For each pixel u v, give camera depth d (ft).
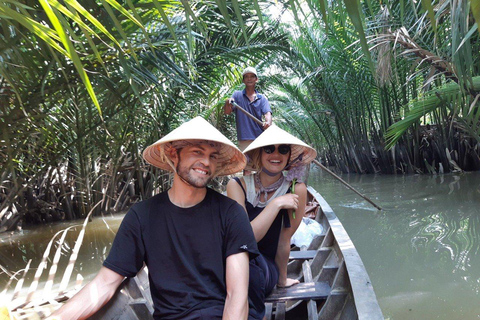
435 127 32.09
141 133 22.15
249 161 7.73
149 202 6.02
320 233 11.85
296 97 41.57
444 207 18.30
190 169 5.69
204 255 5.74
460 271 10.64
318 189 29.14
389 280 10.50
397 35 17.20
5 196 19.02
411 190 24.09
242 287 5.59
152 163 6.36
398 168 34.50
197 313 5.57
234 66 26.40
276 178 7.77
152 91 17.78
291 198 7.20
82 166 20.81
